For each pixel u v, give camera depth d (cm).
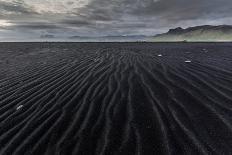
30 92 820
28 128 536
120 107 654
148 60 1582
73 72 1152
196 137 479
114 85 878
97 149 441
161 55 1953
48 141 475
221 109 625
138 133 500
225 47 3166
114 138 481
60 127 537
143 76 1027
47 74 1127
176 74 1065
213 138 475
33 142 473
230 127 521
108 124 547
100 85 880
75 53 2292
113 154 424
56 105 680
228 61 1512
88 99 724
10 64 1543
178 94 762
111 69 1208
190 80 944
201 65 1330
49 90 834
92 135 495
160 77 1005
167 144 453
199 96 735
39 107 669
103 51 2527
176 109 633
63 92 804
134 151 432
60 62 1557
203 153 421
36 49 2995
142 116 590
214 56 1867
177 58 1711
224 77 988
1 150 448
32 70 1262
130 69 1202
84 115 602
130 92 789
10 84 952
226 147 441
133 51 2498
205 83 889
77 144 461
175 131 506
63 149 444
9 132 520
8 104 704
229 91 779
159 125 536
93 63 1456
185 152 425
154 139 473
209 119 564
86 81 950
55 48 3192
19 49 3022
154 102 691
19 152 439
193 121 555
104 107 656
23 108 664
